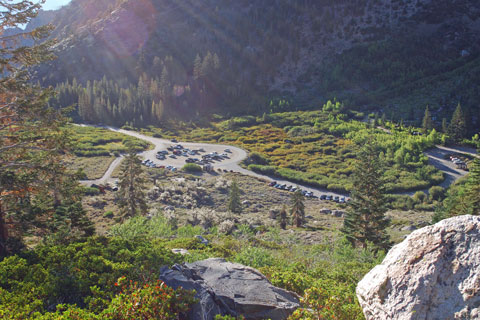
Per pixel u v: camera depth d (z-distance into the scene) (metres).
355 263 19.08
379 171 33.84
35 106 18.03
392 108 134.88
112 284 10.62
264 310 8.91
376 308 6.41
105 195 62.06
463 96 130.25
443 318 5.54
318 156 101.06
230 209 58.91
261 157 97.25
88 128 124.25
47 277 10.99
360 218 33.44
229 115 148.00
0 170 17.84
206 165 88.06
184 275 9.97
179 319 8.06
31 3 17.80
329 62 181.62
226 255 19.39
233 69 183.38
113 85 173.25
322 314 8.20
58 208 24.39
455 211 34.16
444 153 97.31
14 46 18.03
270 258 17.28
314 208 67.38
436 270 5.97
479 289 5.45
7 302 9.38
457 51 165.75
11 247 18.03
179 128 134.88
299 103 155.25
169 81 167.38
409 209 69.50
